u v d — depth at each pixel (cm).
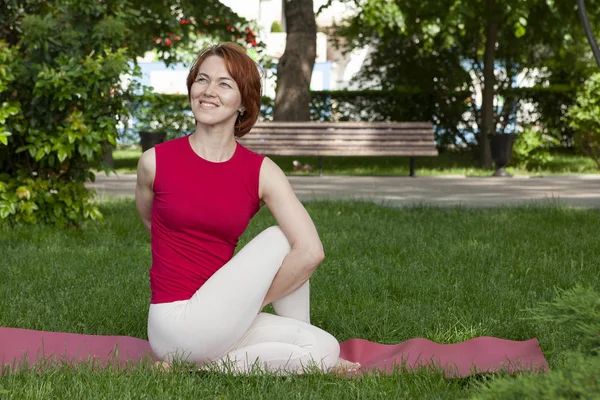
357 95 1861
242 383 326
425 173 1472
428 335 420
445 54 1711
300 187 1202
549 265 581
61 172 740
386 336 424
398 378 333
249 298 326
